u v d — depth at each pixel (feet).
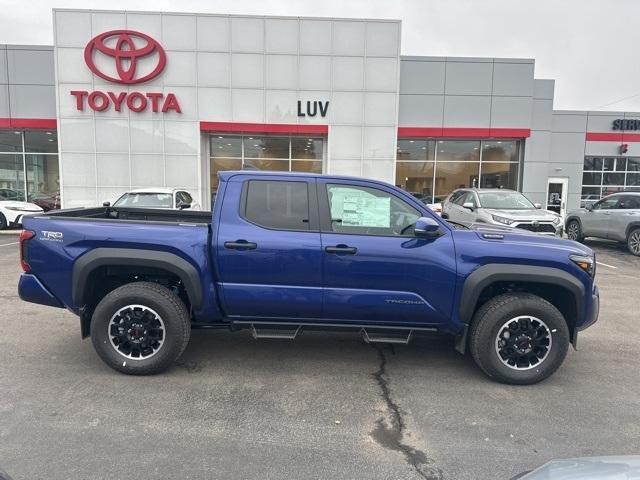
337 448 10.31
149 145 55.42
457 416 11.84
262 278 13.65
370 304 13.64
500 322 13.47
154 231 13.62
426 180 63.57
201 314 13.92
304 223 13.80
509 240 13.87
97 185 55.52
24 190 62.18
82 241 13.53
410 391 13.25
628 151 71.05
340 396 12.85
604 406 12.50
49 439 10.36
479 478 9.30
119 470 9.31
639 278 31.37
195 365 14.78
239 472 9.37
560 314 13.53
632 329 19.65
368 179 14.06
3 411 11.59
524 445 10.53
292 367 14.80
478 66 60.23
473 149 63.62
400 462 9.81
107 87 54.65
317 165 59.62
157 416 11.53
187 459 9.77
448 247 13.55
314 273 13.57
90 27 53.78
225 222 13.78
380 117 56.85
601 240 53.67
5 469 9.21
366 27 55.77
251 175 14.07
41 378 13.56
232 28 54.80
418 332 14.33
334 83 56.13
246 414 11.74
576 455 10.15
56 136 61.41
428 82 60.18
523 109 60.85
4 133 61.57
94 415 11.50
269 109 55.98
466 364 15.35
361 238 13.60
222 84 55.36
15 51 57.93
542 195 63.77
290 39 55.47
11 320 19.11
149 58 54.49
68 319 19.33
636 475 5.93
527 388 13.57
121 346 13.88
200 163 56.13
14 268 30.83
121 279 14.87
